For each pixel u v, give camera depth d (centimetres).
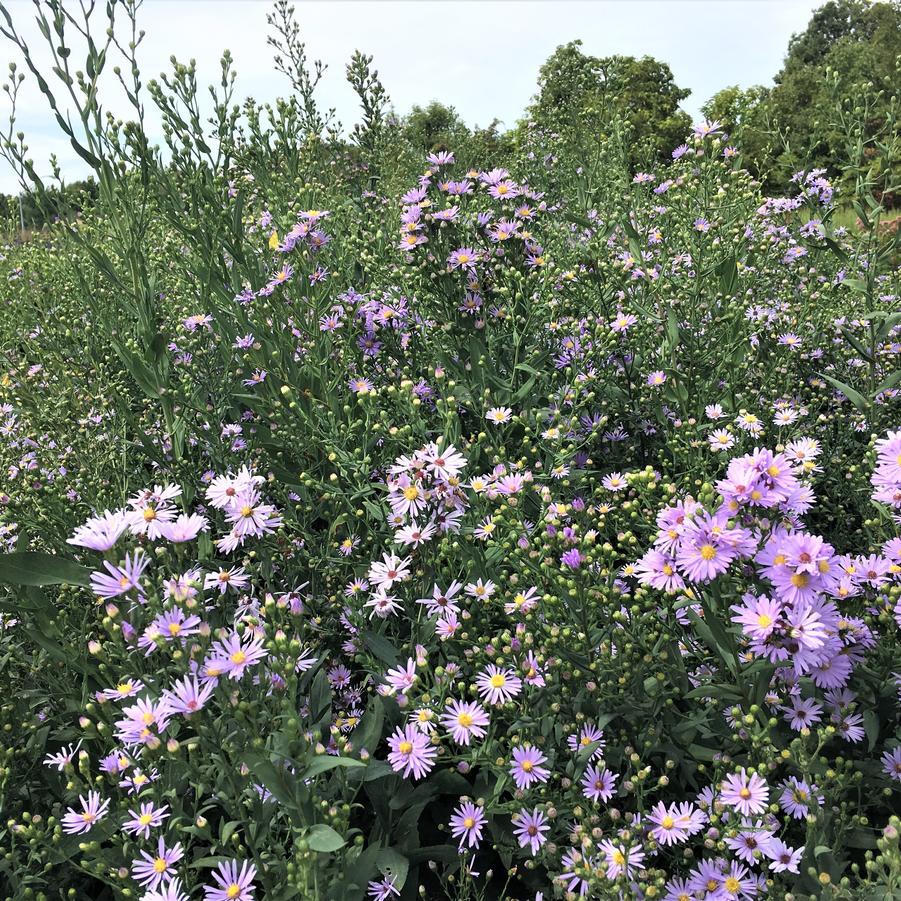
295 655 190
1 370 499
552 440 325
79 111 314
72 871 230
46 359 455
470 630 257
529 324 378
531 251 418
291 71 549
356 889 182
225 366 393
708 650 242
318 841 162
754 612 191
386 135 686
